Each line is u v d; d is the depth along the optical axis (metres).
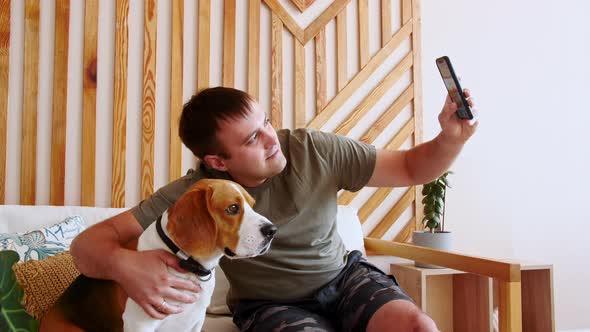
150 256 0.90
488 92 2.33
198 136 1.09
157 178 1.85
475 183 2.28
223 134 1.06
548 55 2.44
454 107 1.12
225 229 0.89
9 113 1.68
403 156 1.26
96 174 1.77
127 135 1.82
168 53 1.88
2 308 0.70
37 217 1.50
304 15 2.06
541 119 2.40
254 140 1.07
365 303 1.10
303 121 2.03
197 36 1.92
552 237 2.38
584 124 2.47
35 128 1.69
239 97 1.08
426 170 1.23
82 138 1.75
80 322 0.99
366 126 2.14
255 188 1.17
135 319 0.92
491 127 2.32
